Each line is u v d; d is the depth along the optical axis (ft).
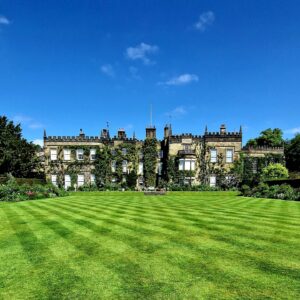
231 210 54.19
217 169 163.84
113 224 39.24
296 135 223.71
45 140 171.73
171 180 164.55
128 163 171.94
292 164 210.79
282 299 17.21
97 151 169.78
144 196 110.73
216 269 21.91
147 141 171.01
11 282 20.30
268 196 96.32
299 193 86.33
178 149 166.50
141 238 31.17
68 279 20.61
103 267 22.77
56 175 170.09
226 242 29.14
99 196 109.70
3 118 151.12
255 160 165.78
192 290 18.48
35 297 18.02
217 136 165.07
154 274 21.15
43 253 26.71
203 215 46.96
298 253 25.48
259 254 25.26
